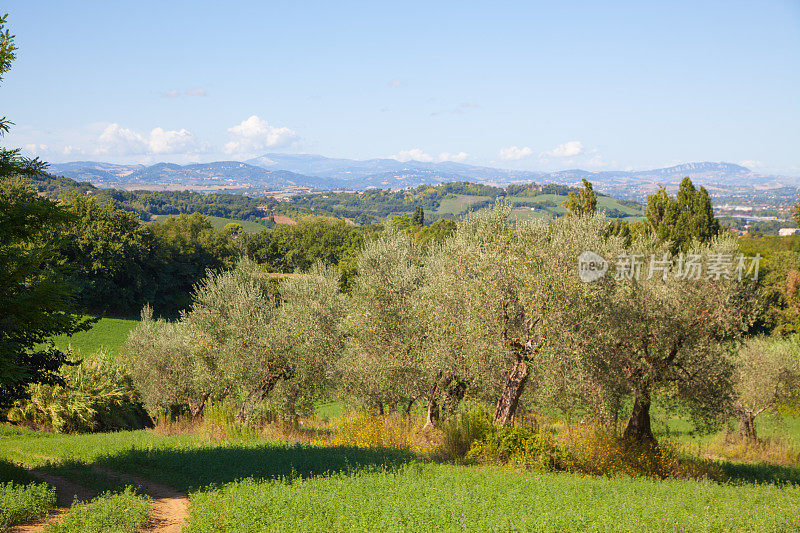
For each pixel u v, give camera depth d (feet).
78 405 91.76
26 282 41.37
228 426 71.97
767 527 31.78
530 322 54.70
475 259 58.85
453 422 61.31
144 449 57.67
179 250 269.44
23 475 42.39
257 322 78.38
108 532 29.07
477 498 35.19
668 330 61.41
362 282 76.95
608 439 59.36
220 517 31.73
